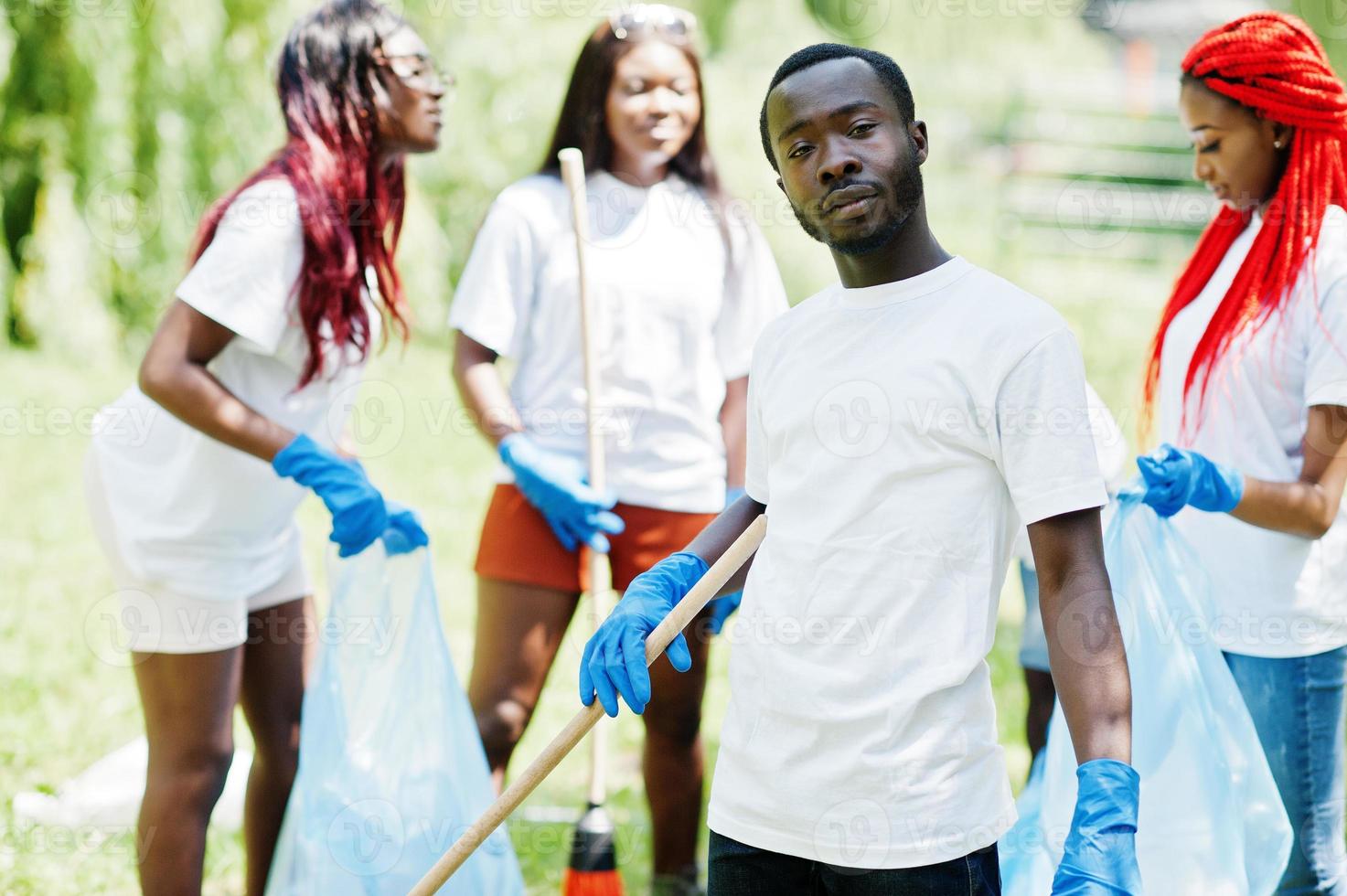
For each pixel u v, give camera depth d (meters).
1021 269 12.35
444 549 6.76
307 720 2.97
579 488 3.36
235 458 2.94
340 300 3.01
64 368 9.27
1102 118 14.74
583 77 3.54
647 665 2.31
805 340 2.28
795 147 2.17
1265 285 2.91
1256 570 2.91
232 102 9.45
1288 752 2.91
